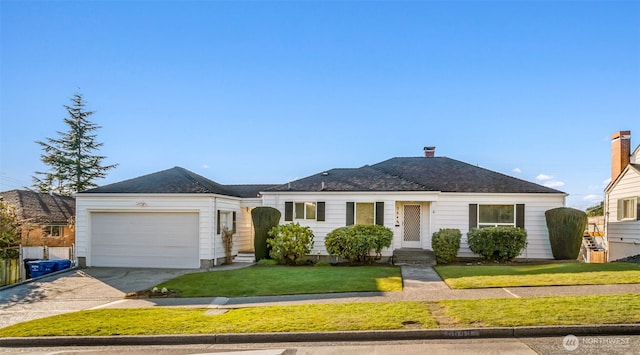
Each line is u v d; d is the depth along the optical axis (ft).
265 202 73.26
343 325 29.04
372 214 70.28
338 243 65.10
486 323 28.14
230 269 61.82
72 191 144.56
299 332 28.14
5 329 31.91
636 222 69.72
